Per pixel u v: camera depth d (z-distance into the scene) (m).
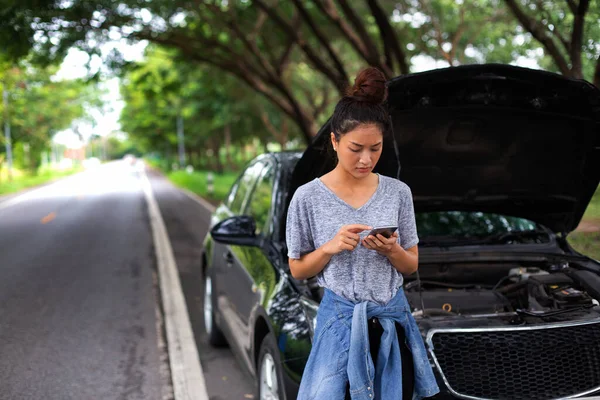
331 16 11.19
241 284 4.16
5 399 4.28
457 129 3.21
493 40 9.77
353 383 2.15
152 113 53.16
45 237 12.82
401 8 12.46
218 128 40.06
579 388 2.78
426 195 3.78
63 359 5.11
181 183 34.44
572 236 4.89
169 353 5.17
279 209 4.02
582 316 2.98
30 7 11.62
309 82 24.39
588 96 2.93
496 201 3.89
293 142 38.34
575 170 3.53
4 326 6.09
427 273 3.86
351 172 2.17
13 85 35.91
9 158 38.81
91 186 34.97
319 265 2.20
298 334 3.05
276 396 3.37
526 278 3.57
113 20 13.56
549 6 6.70
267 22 16.14
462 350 2.77
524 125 3.21
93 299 7.18
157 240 11.87
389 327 2.22
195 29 15.33
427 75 2.76
